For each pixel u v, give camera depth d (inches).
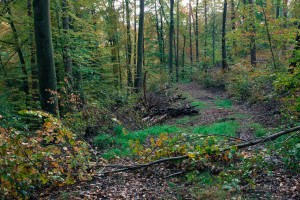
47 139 242.2
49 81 340.8
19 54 523.5
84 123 408.5
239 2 1055.6
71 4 550.6
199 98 820.0
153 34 1561.3
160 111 595.8
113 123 459.5
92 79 658.8
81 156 248.1
